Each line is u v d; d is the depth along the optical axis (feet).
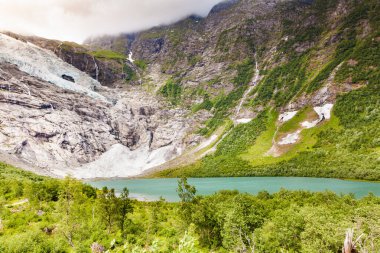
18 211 329.93
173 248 198.49
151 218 273.54
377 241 139.64
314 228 184.03
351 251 30.99
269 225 213.87
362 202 336.49
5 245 179.22
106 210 253.24
